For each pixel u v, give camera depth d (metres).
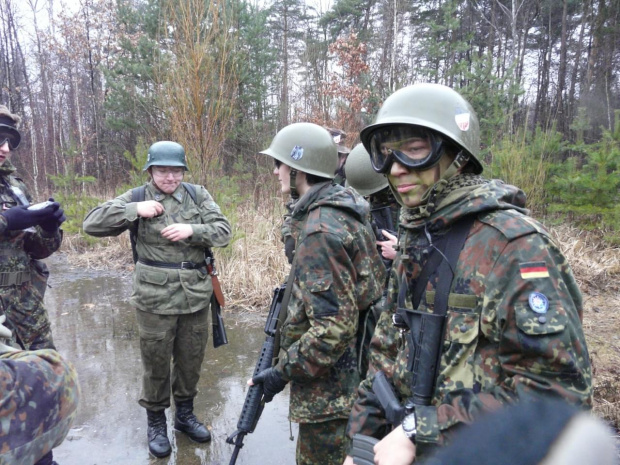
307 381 1.98
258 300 6.13
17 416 1.25
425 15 20.64
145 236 3.03
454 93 1.33
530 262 1.09
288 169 2.29
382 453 1.19
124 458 3.04
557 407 0.49
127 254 8.85
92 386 4.04
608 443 0.43
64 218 3.04
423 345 1.24
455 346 1.18
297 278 2.05
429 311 1.27
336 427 2.12
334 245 1.94
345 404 2.08
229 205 7.67
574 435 0.44
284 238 2.51
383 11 20.42
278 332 2.26
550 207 7.29
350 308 1.95
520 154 7.66
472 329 1.16
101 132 19.36
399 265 1.46
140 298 3.00
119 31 17.75
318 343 1.91
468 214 1.22
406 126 1.28
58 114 22.80
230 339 5.09
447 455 0.51
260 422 3.52
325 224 1.98
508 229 1.15
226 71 6.91
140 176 7.76
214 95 6.64
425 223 1.29
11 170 3.02
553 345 1.03
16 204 3.04
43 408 1.32
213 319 3.28
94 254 9.12
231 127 9.95
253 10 15.43
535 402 0.51
